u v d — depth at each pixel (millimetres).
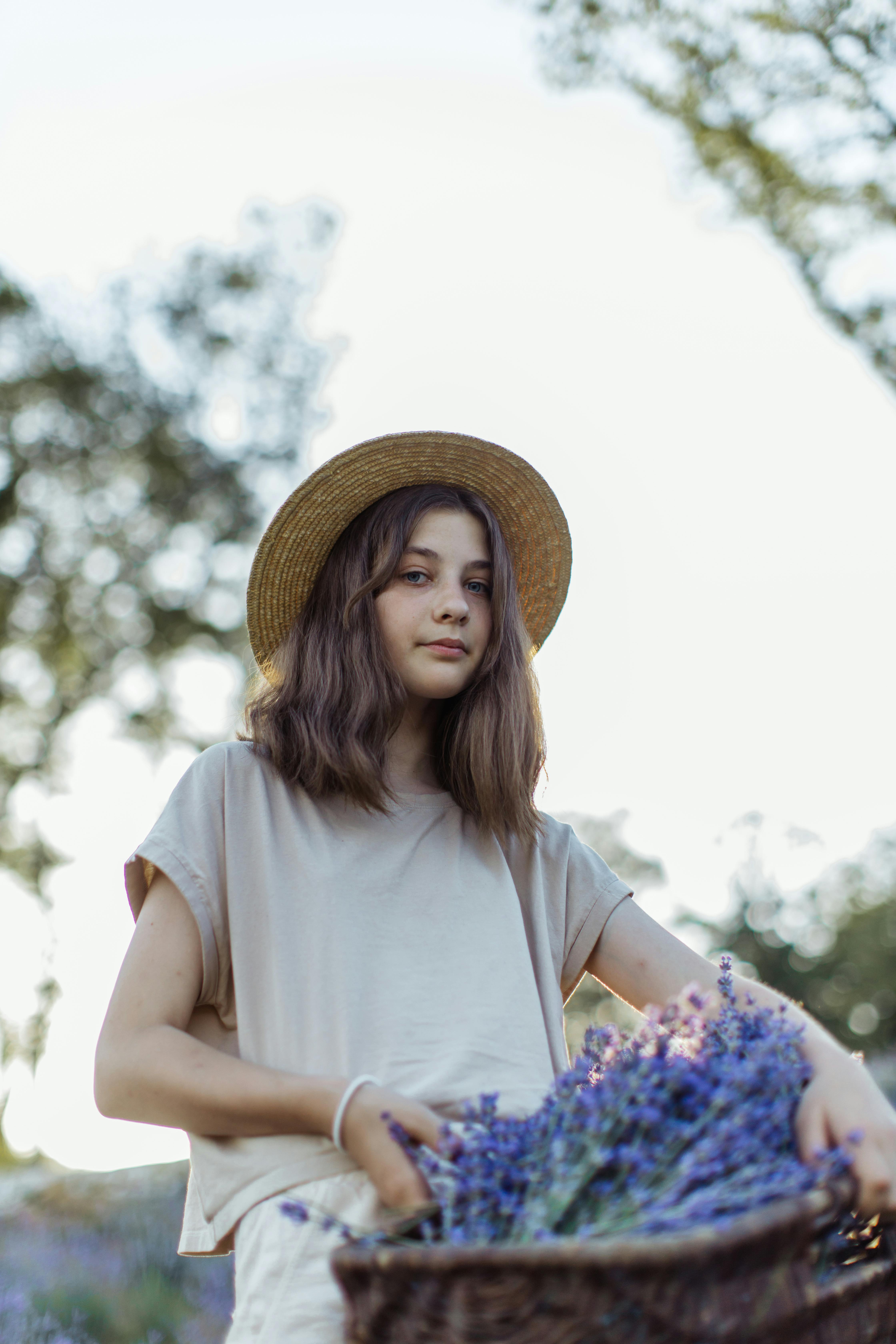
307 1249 1391
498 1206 1130
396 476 2055
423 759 1916
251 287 12539
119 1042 1507
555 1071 1664
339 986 1553
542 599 2238
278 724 1820
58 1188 5402
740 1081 1252
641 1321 970
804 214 6656
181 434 12211
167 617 11906
